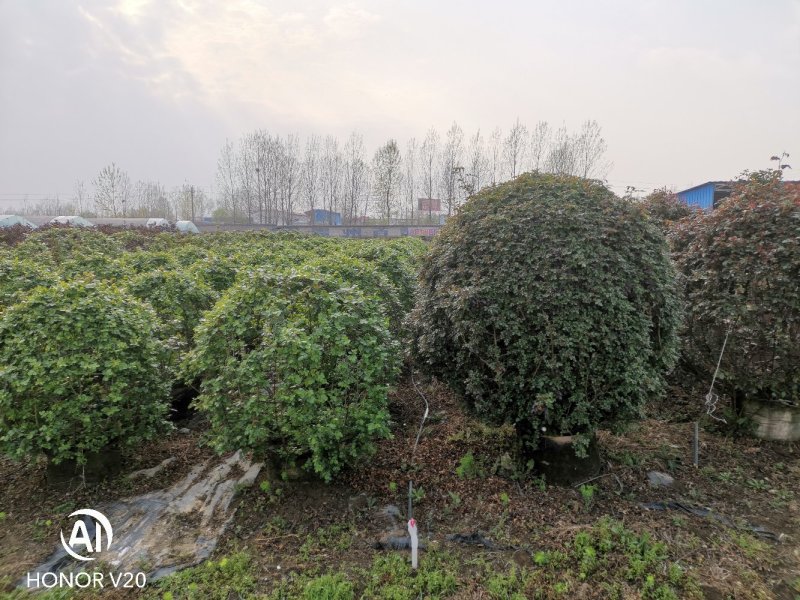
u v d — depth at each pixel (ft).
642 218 11.16
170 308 16.93
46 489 11.59
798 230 12.25
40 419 10.82
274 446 10.75
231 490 11.47
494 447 13.00
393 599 8.20
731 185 16.21
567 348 9.99
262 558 9.24
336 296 11.05
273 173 125.70
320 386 10.30
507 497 10.77
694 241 14.29
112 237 42.83
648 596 8.17
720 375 13.69
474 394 10.78
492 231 11.01
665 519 10.18
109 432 11.40
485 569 8.82
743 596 8.14
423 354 11.79
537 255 10.42
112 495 11.46
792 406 13.41
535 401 10.16
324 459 10.48
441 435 14.10
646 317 10.49
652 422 14.87
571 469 11.27
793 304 12.22
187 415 16.29
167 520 10.51
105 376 10.73
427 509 10.56
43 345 10.70
